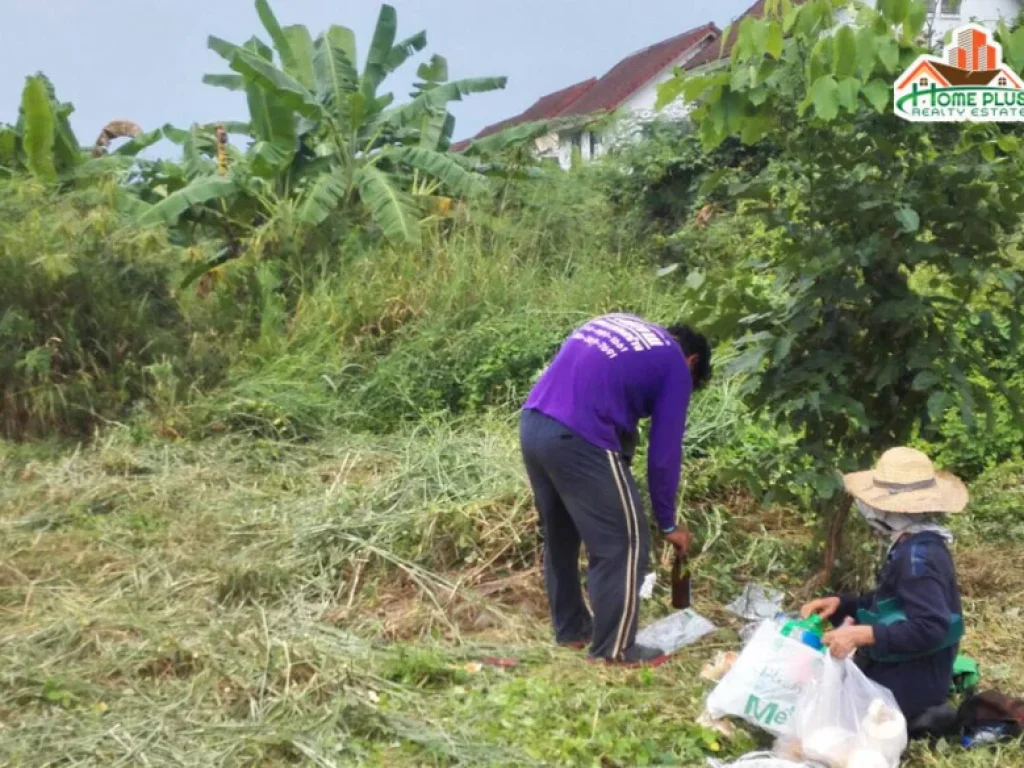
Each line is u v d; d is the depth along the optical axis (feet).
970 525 18.93
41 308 27.68
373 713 12.28
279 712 12.48
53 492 21.18
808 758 11.24
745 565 17.48
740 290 15.46
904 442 15.42
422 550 17.54
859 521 16.46
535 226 37.83
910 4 13.46
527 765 11.34
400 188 38.50
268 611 15.70
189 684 13.16
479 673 13.76
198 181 36.83
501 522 17.88
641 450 19.54
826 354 14.84
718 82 14.19
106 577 17.10
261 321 31.94
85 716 12.28
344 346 30.04
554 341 27.25
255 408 25.88
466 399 26.16
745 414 20.43
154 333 28.68
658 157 41.60
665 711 12.69
